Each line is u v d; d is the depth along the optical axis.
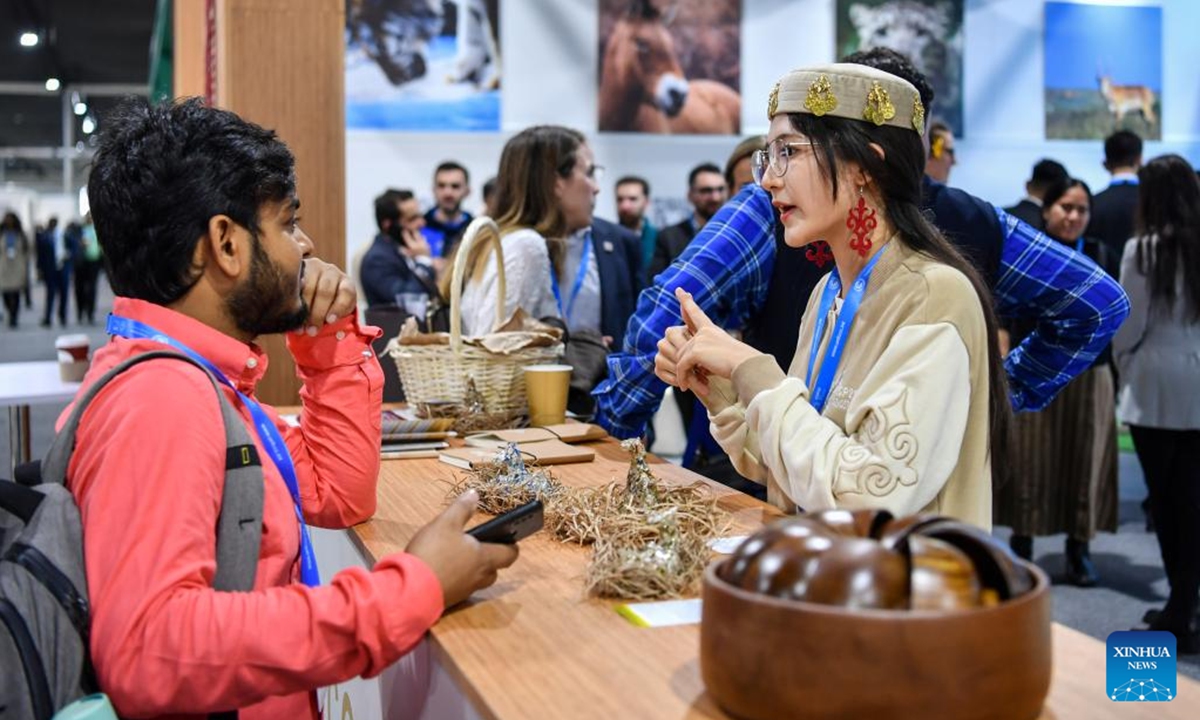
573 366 2.94
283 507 1.35
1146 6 7.33
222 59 3.49
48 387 4.01
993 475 1.58
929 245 1.55
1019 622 0.92
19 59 23.06
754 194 2.28
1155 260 3.85
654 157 6.93
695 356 1.64
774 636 0.93
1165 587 4.52
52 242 20.31
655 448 4.91
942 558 0.95
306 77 3.46
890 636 0.89
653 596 1.36
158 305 1.31
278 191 1.33
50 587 1.10
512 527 1.37
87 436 1.19
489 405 2.66
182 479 1.14
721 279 2.23
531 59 6.71
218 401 1.23
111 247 1.30
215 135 1.30
